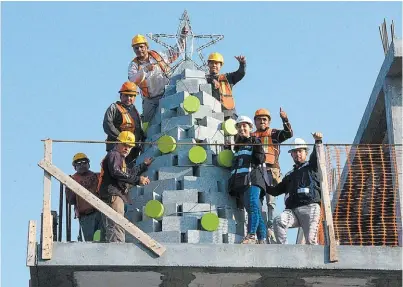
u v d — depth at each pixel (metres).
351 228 19.84
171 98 20.78
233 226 19.23
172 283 17.69
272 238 19.48
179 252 17.09
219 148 20.19
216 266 17.03
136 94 20.41
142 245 17.14
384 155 19.72
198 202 19.45
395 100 19.88
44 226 17.09
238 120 19.73
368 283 17.61
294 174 18.69
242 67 21.56
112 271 17.22
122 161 18.31
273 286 17.73
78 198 19.38
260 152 19.05
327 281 17.58
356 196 19.95
